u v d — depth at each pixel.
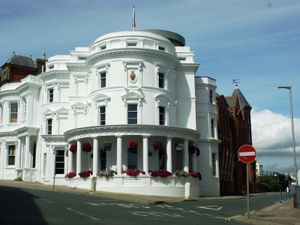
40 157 50.56
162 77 45.66
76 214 18.88
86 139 43.19
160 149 42.03
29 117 52.09
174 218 20.12
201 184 49.25
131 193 38.81
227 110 62.59
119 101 43.34
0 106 57.91
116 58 44.06
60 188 39.88
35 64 68.88
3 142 55.44
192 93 48.69
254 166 74.38
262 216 22.61
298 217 22.05
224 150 58.75
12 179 53.34
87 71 48.09
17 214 18.03
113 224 16.12
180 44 56.88
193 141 45.03
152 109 43.72
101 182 39.94
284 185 92.12
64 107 49.56
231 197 46.16
